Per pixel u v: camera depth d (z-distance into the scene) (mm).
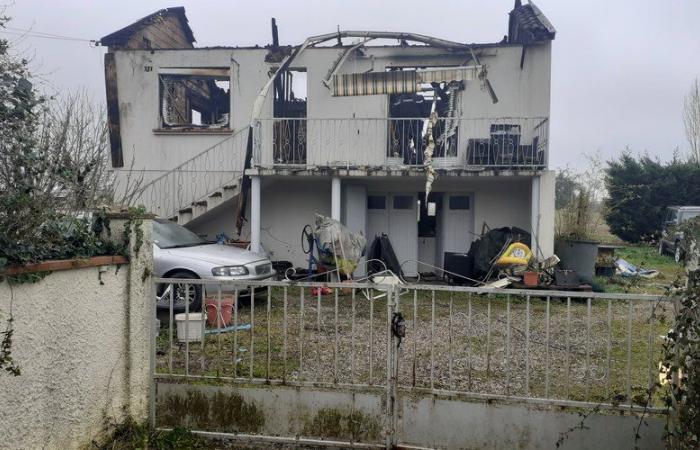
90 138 4836
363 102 12477
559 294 3539
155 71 12664
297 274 11367
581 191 13789
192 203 11656
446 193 13102
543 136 10828
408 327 7148
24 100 3039
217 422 3828
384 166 10820
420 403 3623
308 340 6328
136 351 3789
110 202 4543
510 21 13914
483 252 10914
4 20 2980
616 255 13992
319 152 12539
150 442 3703
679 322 3027
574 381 4891
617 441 3418
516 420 3529
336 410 3699
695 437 2910
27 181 3076
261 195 12922
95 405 3426
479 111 12188
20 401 2818
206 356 5598
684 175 21062
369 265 12047
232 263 7910
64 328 3145
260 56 12609
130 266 3734
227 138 12656
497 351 6008
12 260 2760
